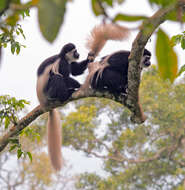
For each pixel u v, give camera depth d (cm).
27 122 955
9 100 934
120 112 3172
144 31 240
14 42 867
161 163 3156
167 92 2925
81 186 3081
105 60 1119
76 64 1280
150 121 2950
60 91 1061
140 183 3130
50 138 1141
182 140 3052
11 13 233
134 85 852
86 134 3016
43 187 3722
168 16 253
